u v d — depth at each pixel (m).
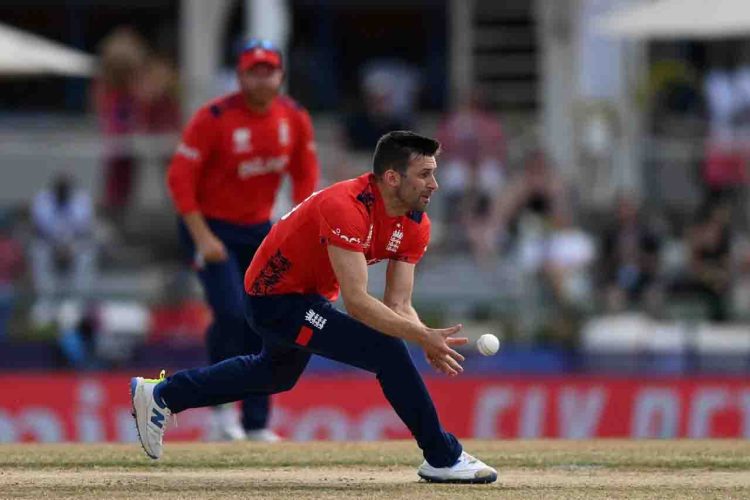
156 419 26.70
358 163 65.94
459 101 68.00
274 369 26.59
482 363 55.00
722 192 62.34
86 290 60.97
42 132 70.94
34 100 78.56
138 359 55.75
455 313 58.34
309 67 76.75
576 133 68.44
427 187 24.81
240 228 36.09
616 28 61.97
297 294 25.80
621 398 51.06
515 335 56.75
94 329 56.16
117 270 61.75
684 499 24.41
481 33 76.75
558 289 58.72
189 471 28.36
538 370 54.75
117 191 64.25
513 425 51.03
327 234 24.73
